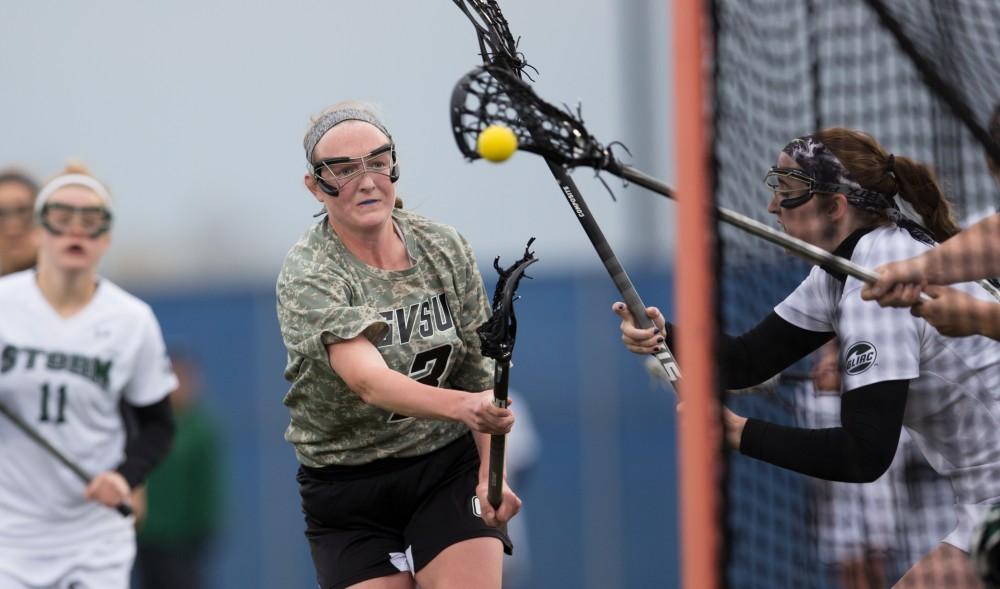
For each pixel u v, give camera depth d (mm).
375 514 16047
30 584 19828
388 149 15000
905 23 15836
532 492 33875
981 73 16141
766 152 15852
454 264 15547
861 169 15203
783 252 16500
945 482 17328
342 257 15250
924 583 15414
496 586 15523
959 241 14375
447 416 14055
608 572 33438
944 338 14992
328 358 14883
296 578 34781
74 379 20109
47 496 19969
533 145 13883
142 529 29688
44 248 20078
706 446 12664
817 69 16047
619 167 14055
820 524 18016
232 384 35344
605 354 33688
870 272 14328
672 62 12883
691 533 12664
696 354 12711
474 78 13781
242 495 34938
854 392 14688
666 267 33531
